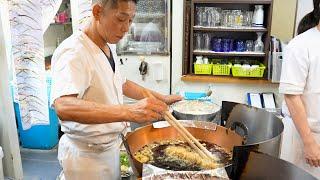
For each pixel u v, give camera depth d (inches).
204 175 39.6
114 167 58.6
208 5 115.2
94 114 40.8
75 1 89.2
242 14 110.5
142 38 120.7
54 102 43.6
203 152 49.6
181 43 117.0
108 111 41.1
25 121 110.4
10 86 104.5
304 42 57.6
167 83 122.6
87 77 48.6
